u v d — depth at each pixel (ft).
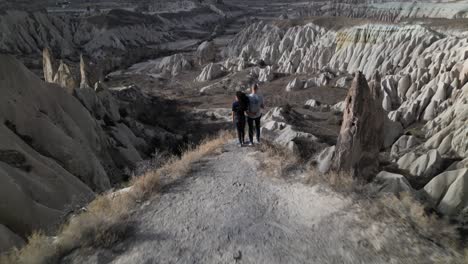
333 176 30.76
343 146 36.52
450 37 173.06
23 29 298.76
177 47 388.98
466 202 42.24
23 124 62.75
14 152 50.75
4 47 271.08
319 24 255.29
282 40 261.85
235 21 593.83
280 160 36.45
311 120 139.85
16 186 42.27
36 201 47.26
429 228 23.29
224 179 33.01
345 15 406.21
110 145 92.48
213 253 21.83
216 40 414.41
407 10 344.69
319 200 27.68
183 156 42.32
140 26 398.62
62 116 75.51
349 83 191.52
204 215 26.43
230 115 161.48
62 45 320.70
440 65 148.25
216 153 40.96
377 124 39.60
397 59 186.70
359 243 21.89
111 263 21.17
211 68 245.65
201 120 157.28
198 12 583.58
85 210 29.43
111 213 26.43
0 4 323.98
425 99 128.77
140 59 323.37
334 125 131.75
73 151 66.39
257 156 38.60
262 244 22.49
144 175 34.83
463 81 124.36
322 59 227.81
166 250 22.22
